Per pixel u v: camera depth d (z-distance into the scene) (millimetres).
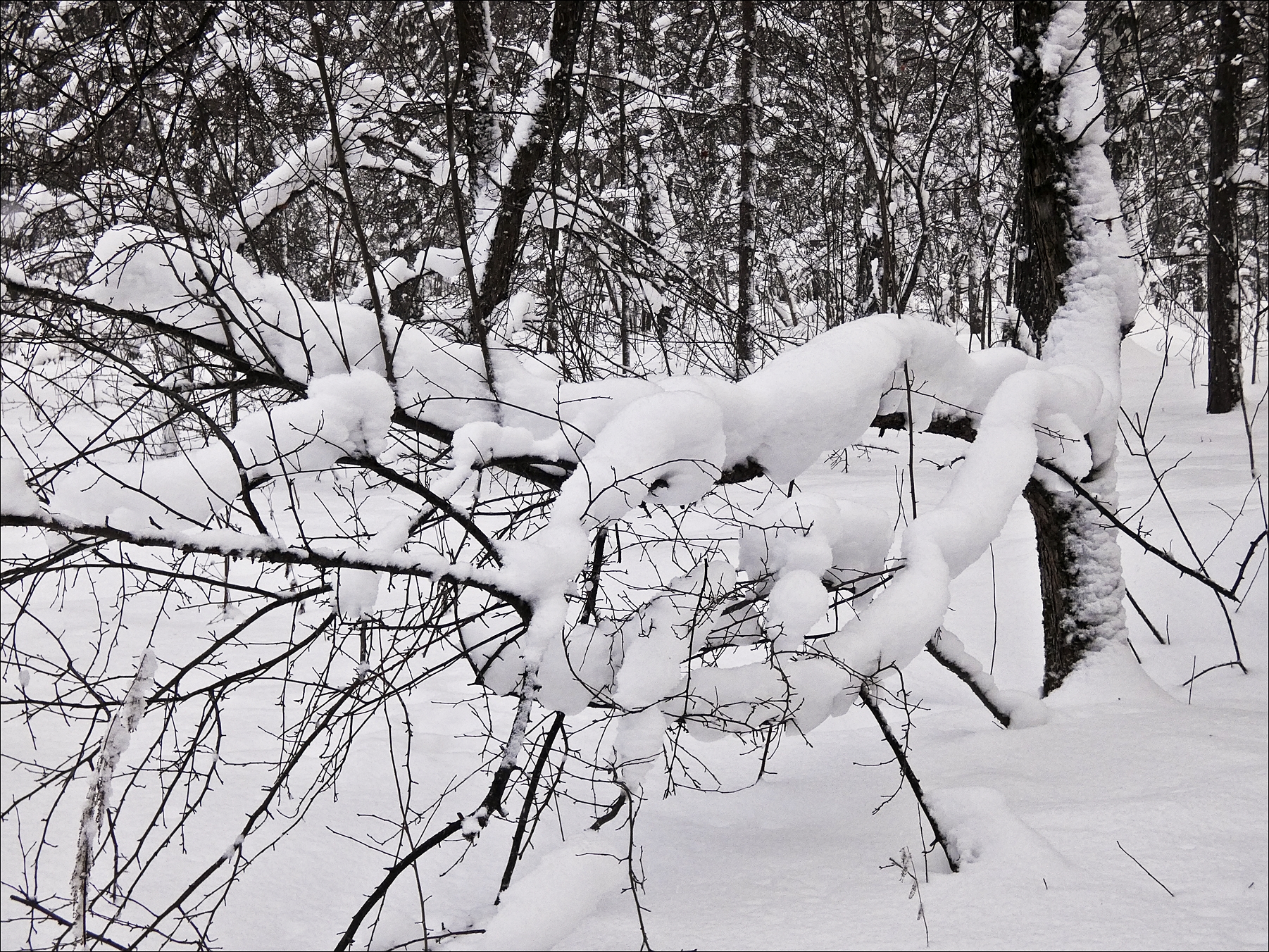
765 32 7293
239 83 3873
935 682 5961
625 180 6574
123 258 3189
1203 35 6820
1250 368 17828
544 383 3670
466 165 4926
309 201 4848
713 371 5379
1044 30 5371
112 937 3072
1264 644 5684
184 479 2906
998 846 3260
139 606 7289
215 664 3182
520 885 2838
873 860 3449
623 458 3143
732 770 4844
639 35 6570
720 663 6160
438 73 5406
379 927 3061
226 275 3062
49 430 3377
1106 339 5250
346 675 6008
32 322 3547
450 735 5223
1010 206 7832
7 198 3604
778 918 2949
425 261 4848
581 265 5379
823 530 3633
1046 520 5359
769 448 3779
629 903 3242
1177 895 2869
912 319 4289
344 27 4305
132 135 3607
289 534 7934
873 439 13773
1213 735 4258
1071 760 4195
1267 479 8523
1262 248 12859
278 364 3303
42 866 3453
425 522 3498
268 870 3525
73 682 5355
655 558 7043
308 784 4309
